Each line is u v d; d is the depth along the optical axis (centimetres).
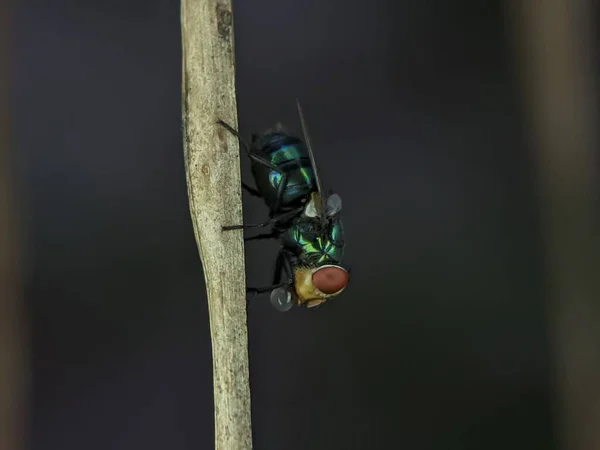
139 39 12
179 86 12
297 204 11
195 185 10
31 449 11
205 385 12
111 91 12
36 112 12
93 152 12
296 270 11
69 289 12
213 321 10
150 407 12
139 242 12
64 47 12
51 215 12
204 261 10
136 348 12
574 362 11
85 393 12
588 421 11
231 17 10
